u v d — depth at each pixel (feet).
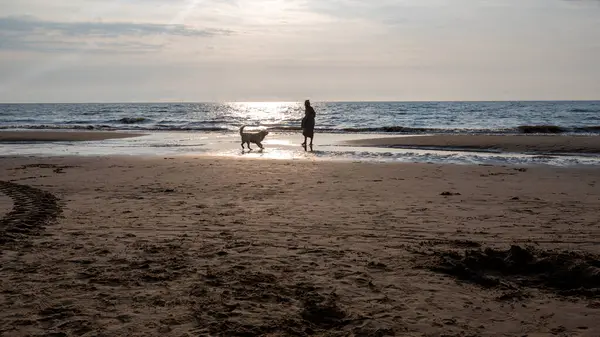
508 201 29.22
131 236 21.33
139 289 14.80
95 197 31.17
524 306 13.62
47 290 14.70
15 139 85.10
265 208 27.50
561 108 276.82
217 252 18.67
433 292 14.64
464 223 23.59
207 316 12.81
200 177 39.86
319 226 23.13
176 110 302.66
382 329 11.99
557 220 24.09
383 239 20.77
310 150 63.98
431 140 73.46
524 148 63.52
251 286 15.01
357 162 49.90
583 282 15.26
